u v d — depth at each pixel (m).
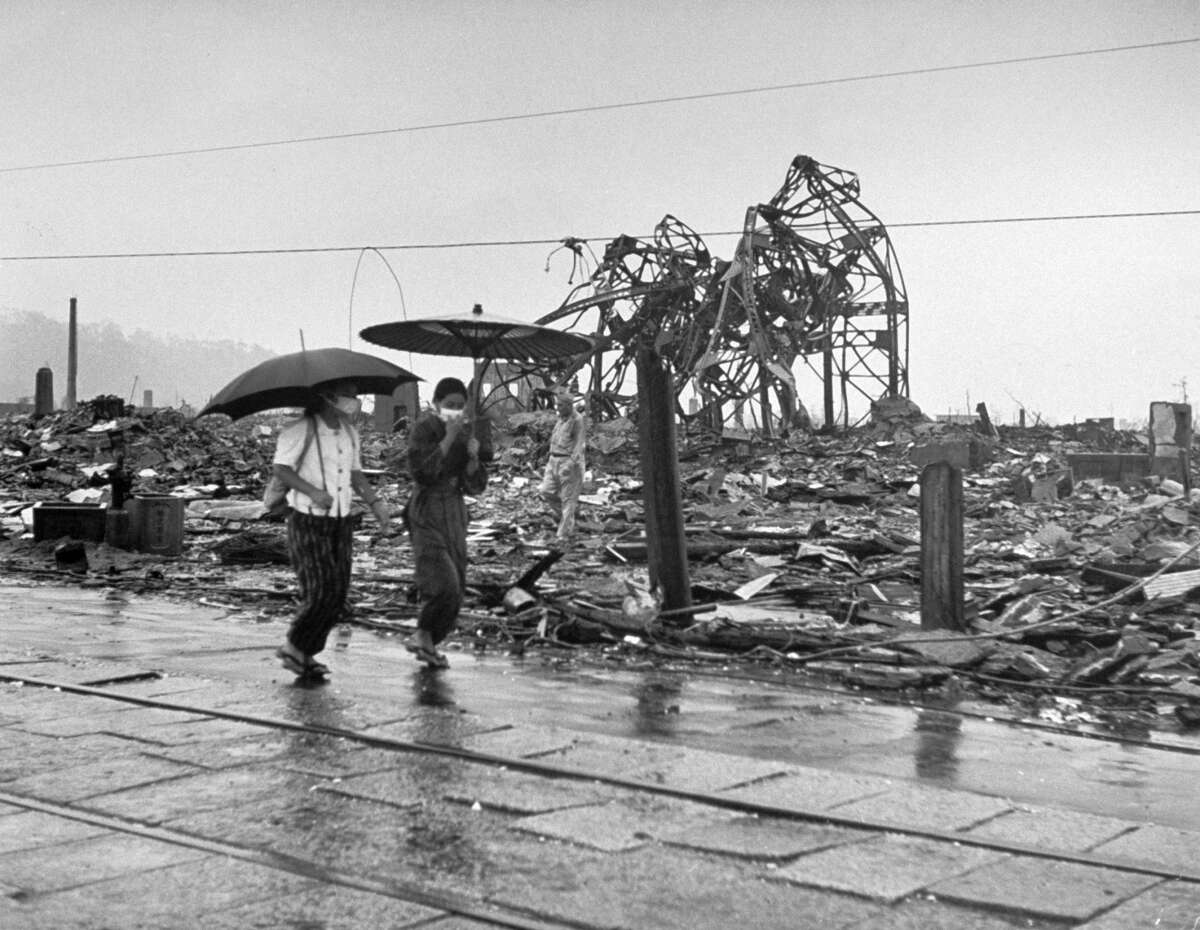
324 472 7.93
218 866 4.29
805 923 3.85
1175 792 5.94
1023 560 16.73
